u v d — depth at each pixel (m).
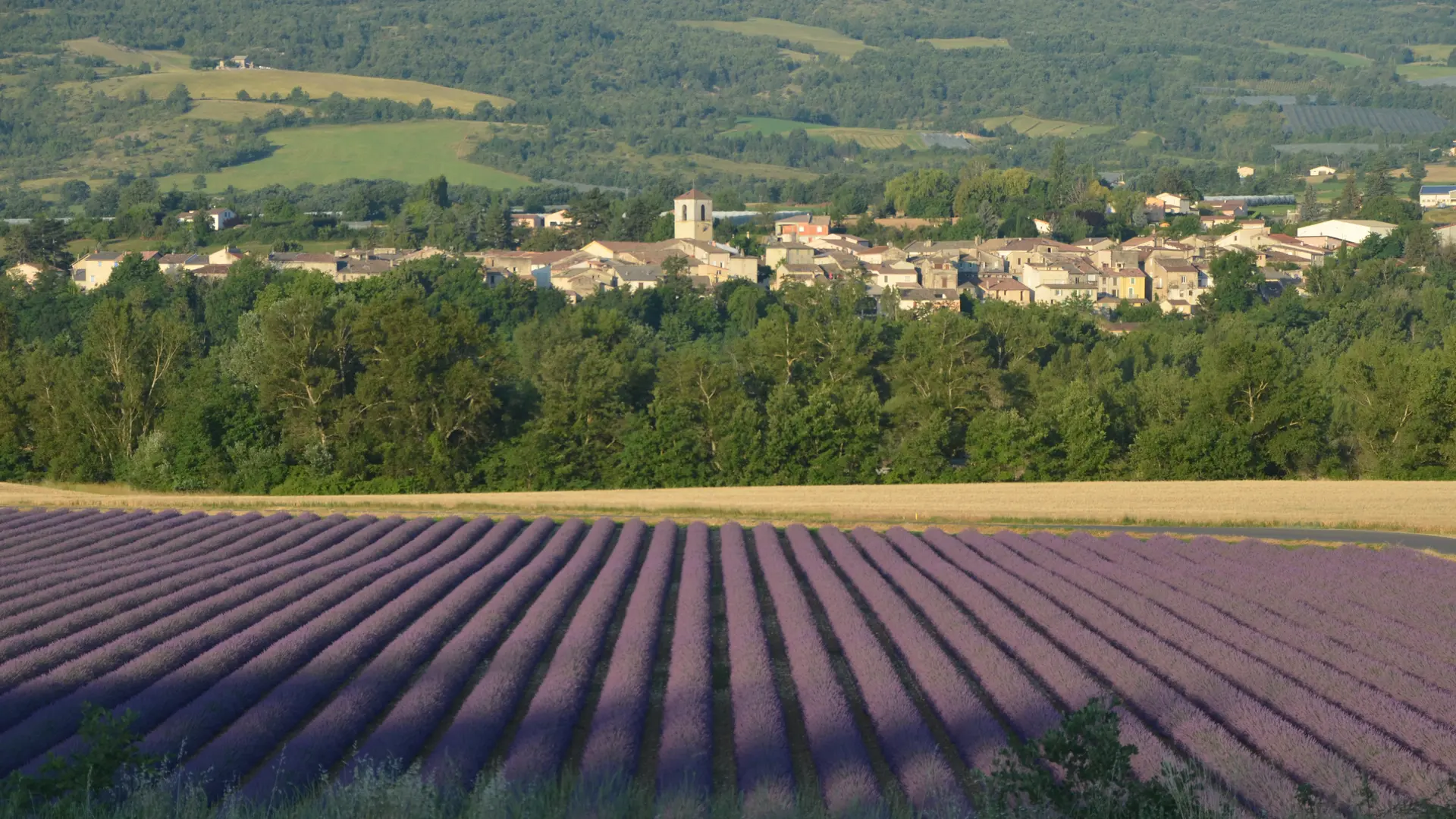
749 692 40.69
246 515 84.25
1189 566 63.72
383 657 45.78
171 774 32.25
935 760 33.75
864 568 64.38
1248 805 30.92
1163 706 38.81
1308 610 52.59
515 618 55.53
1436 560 64.06
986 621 51.62
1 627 50.34
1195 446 101.56
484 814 27.39
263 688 42.56
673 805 28.91
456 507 92.56
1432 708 39.31
